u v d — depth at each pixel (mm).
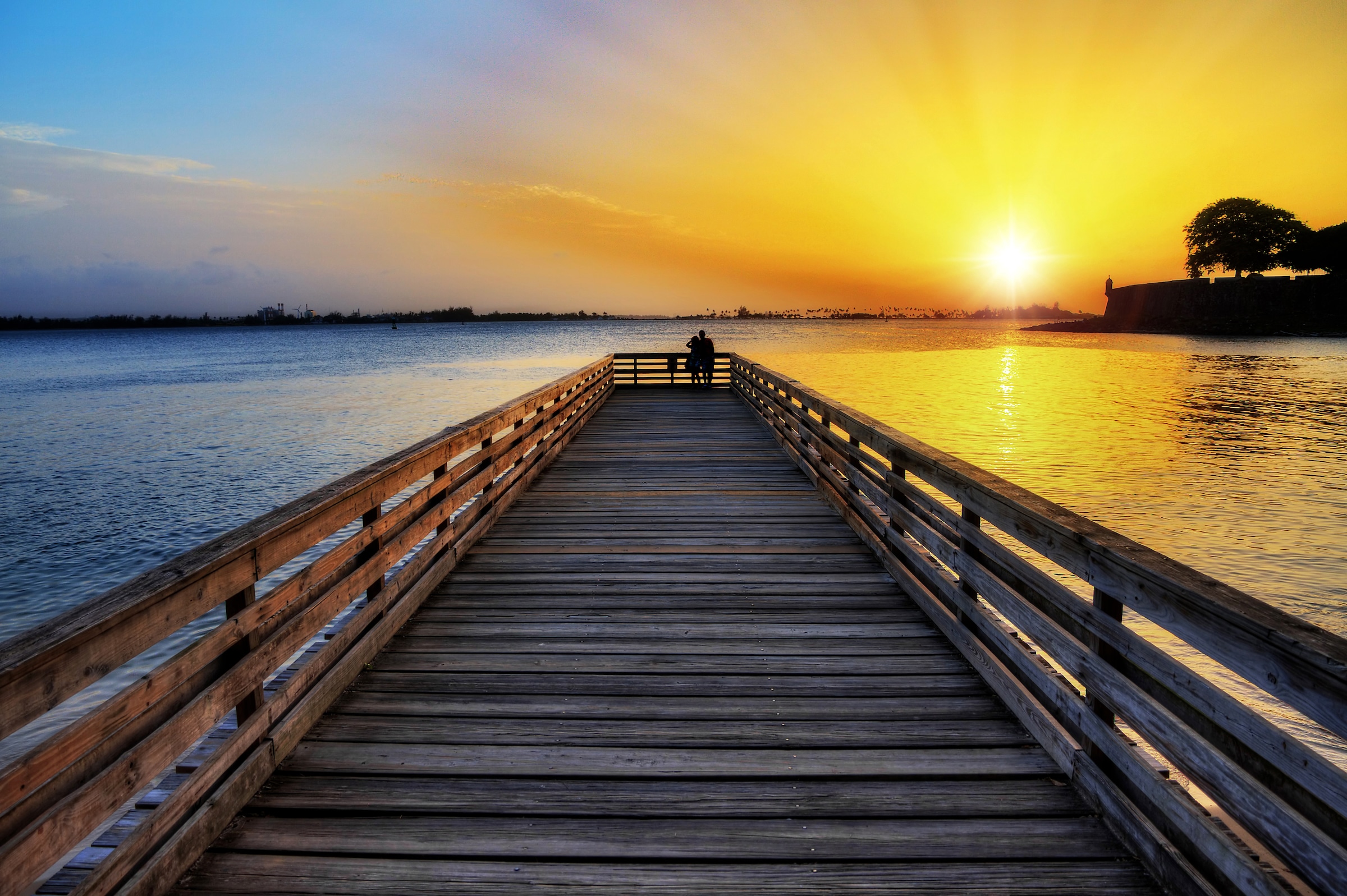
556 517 6156
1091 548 2271
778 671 3383
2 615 8688
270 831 2262
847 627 3889
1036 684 2797
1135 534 10578
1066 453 17156
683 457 8961
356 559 3422
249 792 2391
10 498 14195
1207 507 12086
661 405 14680
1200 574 1893
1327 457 16656
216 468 17172
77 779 1620
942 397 29812
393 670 3385
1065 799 2410
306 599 2807
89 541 11398
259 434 22812
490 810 2375
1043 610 2674
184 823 2094
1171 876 1935
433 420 25812
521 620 3992
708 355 17594
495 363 67625
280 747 2602
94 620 1649
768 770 2590
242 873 2084
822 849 2189
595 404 13273
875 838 2240
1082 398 29359
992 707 3039
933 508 3844
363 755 2686
